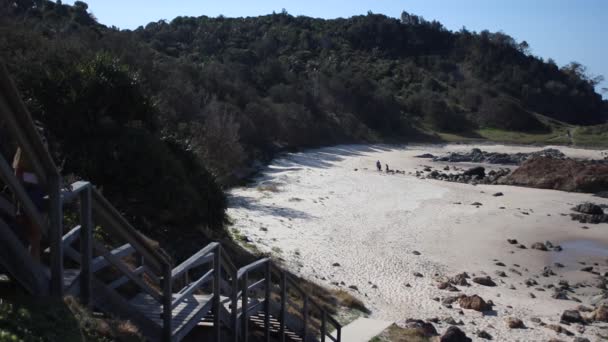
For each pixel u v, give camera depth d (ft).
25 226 20.22
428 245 121.90
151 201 75.87
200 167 90.99
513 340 72.38
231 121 181.06
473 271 104.78
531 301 89.66
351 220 142.41
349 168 251.60
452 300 86.53
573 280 103.30
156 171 75.25
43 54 85.05
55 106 73.61
